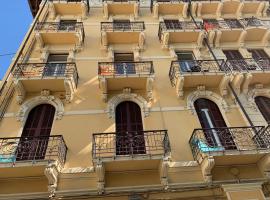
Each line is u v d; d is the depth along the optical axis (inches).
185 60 493.7
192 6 652.7
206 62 495.2
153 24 628.7
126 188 334.6
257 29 579.5
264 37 589.0
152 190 331.9
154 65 517.3
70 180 342.3
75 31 531.2
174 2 649.0
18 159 345.1
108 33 542.9
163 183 334.6
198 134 389.7
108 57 522.6
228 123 423.2
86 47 549.6
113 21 627.8
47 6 639.8
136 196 326.3
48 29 535.2
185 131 408.2
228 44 581.9
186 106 442.9
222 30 571.5
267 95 476.1
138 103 445.1
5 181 336.8
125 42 560.7
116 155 336.8
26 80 428.1
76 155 370.0
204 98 462.9
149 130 374.0
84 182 341.1
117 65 474.9
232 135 382.0
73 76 449.1
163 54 547.8
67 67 461.1
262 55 569.9
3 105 427.5
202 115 439.5
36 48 531.5
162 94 462.6
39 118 421.1
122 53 546.0
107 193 328.2
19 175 335.6
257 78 479.5
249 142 376.2
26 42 538.3
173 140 394.3
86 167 357.7
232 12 673.0
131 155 333.7
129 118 427.5
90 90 462.0
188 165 362.6
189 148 386.0
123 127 414.3
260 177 354.9
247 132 390.6
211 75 455.2
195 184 340.5
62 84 438.6
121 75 443.2
